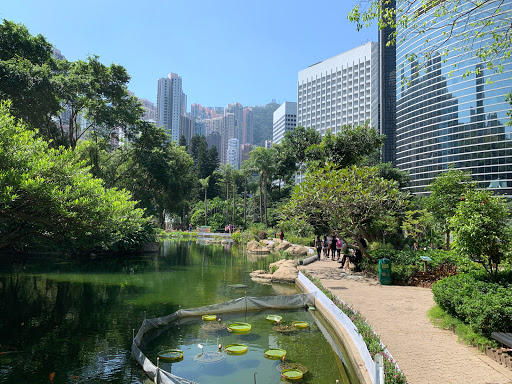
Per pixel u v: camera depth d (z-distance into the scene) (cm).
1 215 1140
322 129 14925
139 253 3200
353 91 14025
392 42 949
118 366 791
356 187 1744
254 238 4688
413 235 2888
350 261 1991
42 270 2125
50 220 1227
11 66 2395
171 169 5078
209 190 9350
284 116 17638
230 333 1022
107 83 3397
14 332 1017
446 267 1516
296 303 1314
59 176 1192
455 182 2172
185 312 1154
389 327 930
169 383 667
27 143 1185
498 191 7438
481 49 951
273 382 712
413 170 9438
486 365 683
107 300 1413
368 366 670
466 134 8006
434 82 8775
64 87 2889
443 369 663
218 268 2377
